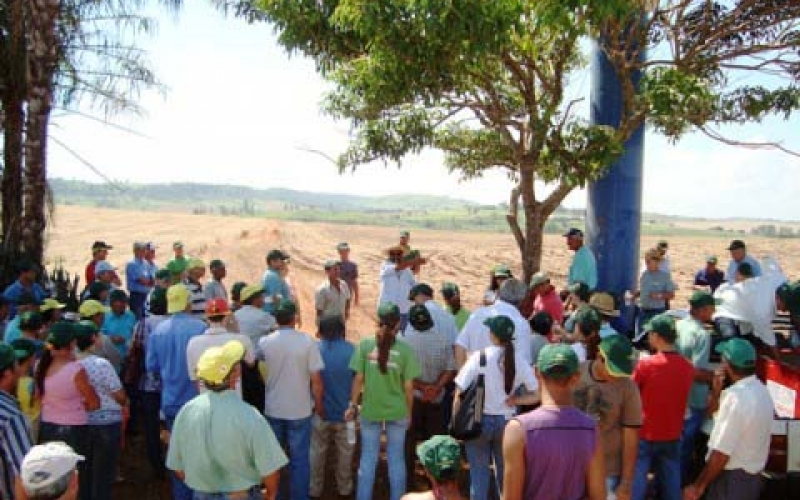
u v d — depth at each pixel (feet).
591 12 25.99
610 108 35.78
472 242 203.00
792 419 22.80
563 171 30.96
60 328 20.01
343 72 29.73
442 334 25.93
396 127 30.37
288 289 37.81
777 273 27.66
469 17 25.25
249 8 35.58
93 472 20.56
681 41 34.65
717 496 18.61
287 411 22.98
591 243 38.19
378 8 25.96
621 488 18.06
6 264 37.65
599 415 18.17
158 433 26.20
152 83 44.21
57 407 19.85
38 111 37.81
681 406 20.34
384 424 23.09
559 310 30.66
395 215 637.71
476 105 32.40
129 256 108.06
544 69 34.30
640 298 39.58
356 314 61.87
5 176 44.04
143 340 26.07
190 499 22.35
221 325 21.94
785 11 32.78
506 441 13.50
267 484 16.05
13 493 16.39
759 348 26.35
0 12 41.57
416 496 12.95
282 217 478.18
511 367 20.76
